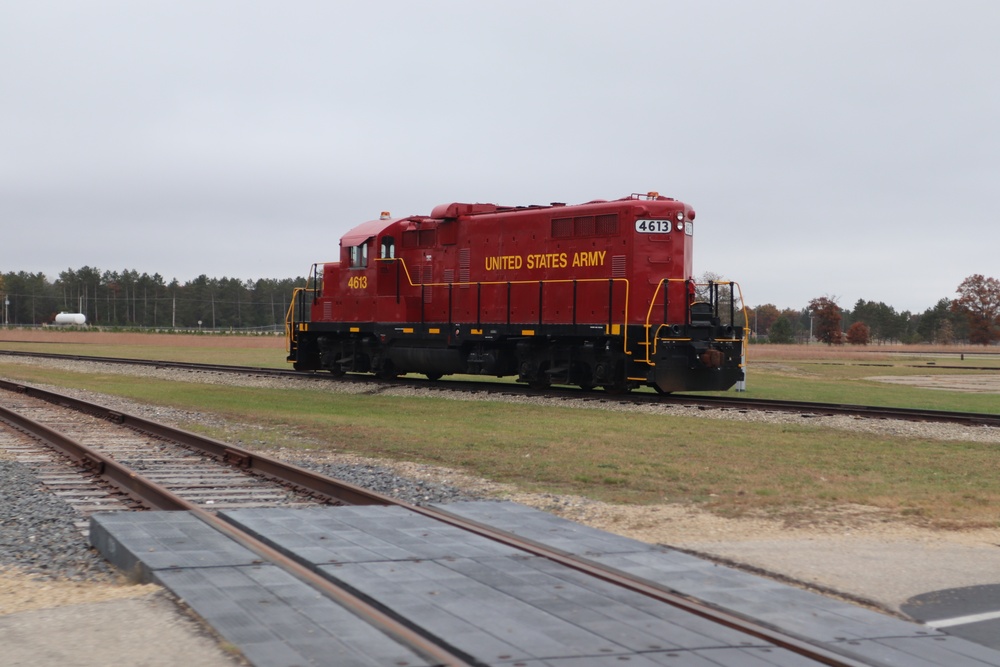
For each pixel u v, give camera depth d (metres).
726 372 23.73
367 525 8.60
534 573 7.01
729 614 6.28
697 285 24.45
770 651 5.40
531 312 25.50
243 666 5.10
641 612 6.09
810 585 7.29
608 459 14.03
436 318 28.08
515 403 22.95
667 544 8.68
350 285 30.95
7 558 7.77
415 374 37.91
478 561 7.34
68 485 11.38
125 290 186.38
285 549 7.67
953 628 6.29
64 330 114.19
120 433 16.88
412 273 28.89
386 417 20.14
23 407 21.98
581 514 10.05
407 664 5.05
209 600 6.10
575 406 22.17
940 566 7.93
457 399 24.31
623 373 24.14
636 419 19.52
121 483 11.29
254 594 6.25
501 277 26.28
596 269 24.02
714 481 12.23
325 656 5.15
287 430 17.84
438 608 6.13
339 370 31.84
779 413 20.08
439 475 12.53
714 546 8.55
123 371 37.22
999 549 8.55
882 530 9.34
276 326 180.88
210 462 13.47
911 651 5.63
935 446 15.72
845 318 166.75
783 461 13.95
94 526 8.25
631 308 23.27
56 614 6.00
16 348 65.56
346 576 6.87
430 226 28.39
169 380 32.62
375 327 29.73
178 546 7.45
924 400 27.42
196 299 181.88
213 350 66.00
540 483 12.19
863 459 14.22
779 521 9.75
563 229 24.80
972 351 91.44
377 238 29.61
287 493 11.05
